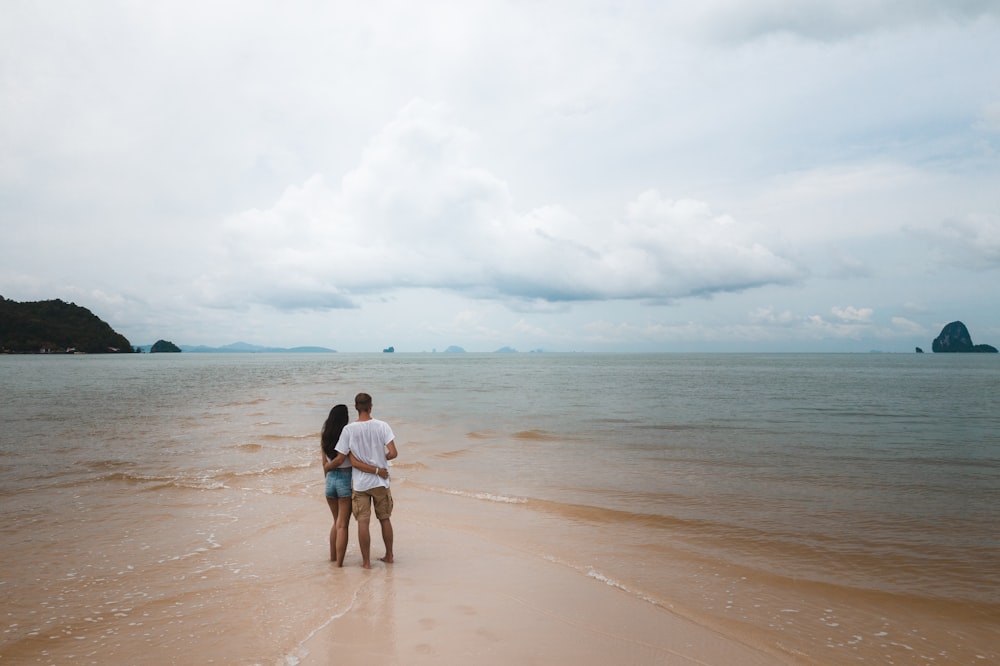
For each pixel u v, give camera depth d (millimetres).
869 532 7598
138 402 27547
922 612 5254
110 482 10555
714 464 12250
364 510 6285
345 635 4535
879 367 98500
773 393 34812
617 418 21047
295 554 6762
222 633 4570
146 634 4559
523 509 8867
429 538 7469
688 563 6496
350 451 6344
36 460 12594
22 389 36656
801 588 5789
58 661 4117
